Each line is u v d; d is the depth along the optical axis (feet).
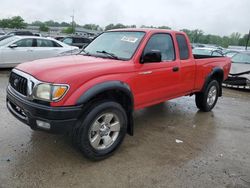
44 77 10.55
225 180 10.83
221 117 19.45
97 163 11.59
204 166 11.85
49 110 10.06
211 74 19.19
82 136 10.85
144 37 13.92
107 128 11.86
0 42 34.22
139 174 10.93
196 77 17.89
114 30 15.93
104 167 11.30
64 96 10.21
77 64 11.83
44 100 10.30
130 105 12.95
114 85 11.51
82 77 10.68
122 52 13.69
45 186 9.75
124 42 14.20
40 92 10.38
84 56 14.19
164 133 15.49
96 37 16.48
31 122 10.62
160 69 14.44
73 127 10.73
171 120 17.97
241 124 18.10
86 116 10.84
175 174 11.06
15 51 32.83
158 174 11.00
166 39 15.31
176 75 15.75
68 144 13.05
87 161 11.66
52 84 10.19
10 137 13.44
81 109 10.50
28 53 33.91
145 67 13.43
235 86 30.91
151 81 13.94
